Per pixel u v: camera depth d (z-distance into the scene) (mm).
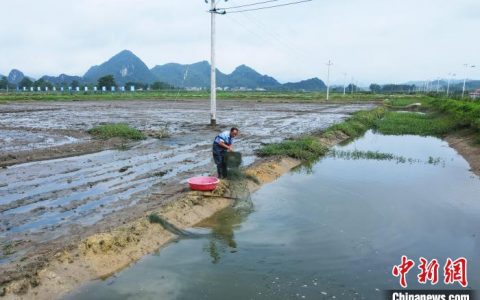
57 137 20578
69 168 13680
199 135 22828
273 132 25109
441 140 24078
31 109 41062
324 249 7723
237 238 8211
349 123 28016
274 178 13266
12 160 14562
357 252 7617
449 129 26172
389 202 10742
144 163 14781
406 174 14234
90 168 13789
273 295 6102
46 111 39188
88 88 126312
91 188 11227
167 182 11945
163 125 27656
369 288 6355
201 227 8805
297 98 77062
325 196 11234
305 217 9492
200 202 9844
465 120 24641
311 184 12594
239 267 6949
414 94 105750
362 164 16031
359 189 12039
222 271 6801
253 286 6344
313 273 6789
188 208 9328
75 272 6367
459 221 9367
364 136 25891
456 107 31000
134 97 74125
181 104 55875
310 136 21266
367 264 7145
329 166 15562
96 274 6512
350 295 6148
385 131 27625
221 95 86812
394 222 9234
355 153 18328
